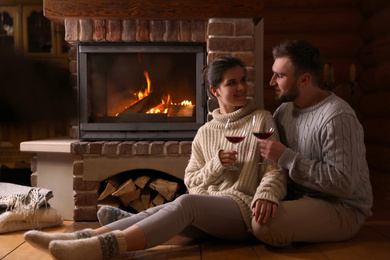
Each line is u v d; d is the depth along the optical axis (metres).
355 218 1.68
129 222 1.53
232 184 1.73
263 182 1.59
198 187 1.78
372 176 3.16
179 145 2.27
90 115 2.41
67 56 3.81
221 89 1.79
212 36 2.27
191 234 1.71
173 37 2.31
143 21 2.31
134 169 2.39
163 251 1.64
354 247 1.64
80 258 1.29
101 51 2.33
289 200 1.74
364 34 3.36
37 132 3.83
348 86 3.42
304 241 1.64
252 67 2.28
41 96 3.81
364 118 3.43
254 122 1.77
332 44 3.43
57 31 3.79
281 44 1.66
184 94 2.45
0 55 3.78
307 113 1.69
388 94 3.01
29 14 3.82
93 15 2.26
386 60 3.05
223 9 2.24
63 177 2.35
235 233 1.63
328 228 1.62
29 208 2.06
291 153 1.57
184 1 2.24
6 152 3.79
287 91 1.64
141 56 2.44
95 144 2.26
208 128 1.86
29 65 3.79
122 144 2.27
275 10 3.43
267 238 1.56
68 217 2.36
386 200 2.67
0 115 3.78
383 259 1.50
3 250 1.73
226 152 1.67
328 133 1.55
